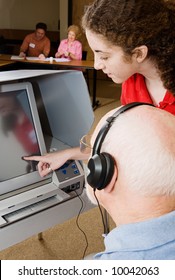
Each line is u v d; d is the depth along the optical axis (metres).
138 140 0.54
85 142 0.78
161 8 0.85
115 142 0.56
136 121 0.57
